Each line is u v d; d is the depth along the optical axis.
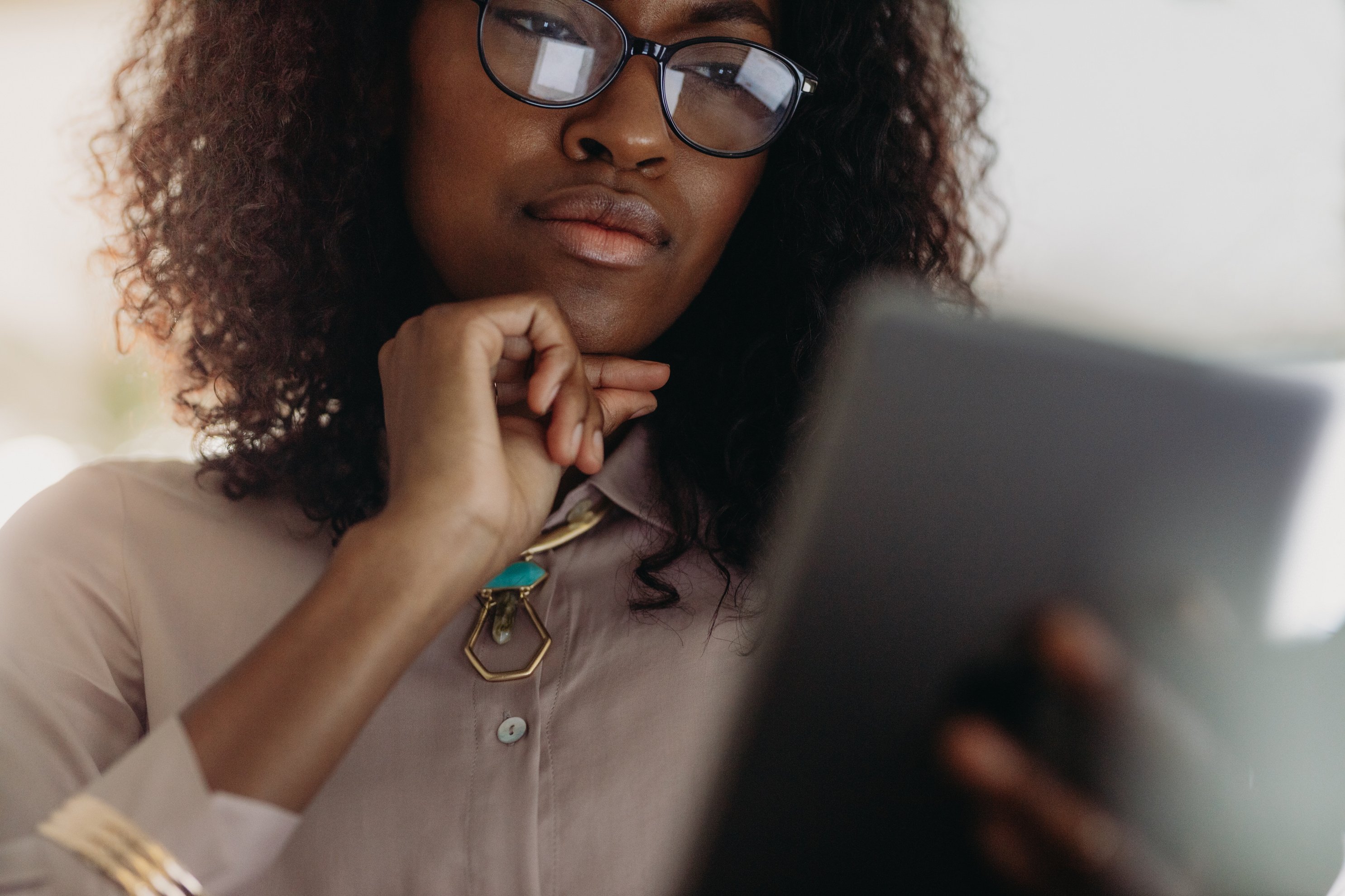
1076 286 2.97
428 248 1.04
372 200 1.13
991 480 0.49
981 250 1.43
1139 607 0.48
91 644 1.01
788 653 0.49
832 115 1.22
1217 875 0.50
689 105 0.96
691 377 1.18
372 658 0.69
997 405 0.49
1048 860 0.48
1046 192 3.04
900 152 1.26
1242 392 0.48
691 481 1.11
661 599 1.04
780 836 0.48
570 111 0.94
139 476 1.11
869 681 0.48
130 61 1.28
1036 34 3.01
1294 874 0.59
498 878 0.92
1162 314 2.91
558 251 0.97
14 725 0.92
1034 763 0.48
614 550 1.08
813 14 1.21
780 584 0.49
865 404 0.49
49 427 4.24
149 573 1.04
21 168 4.26
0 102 4.23
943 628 0.48
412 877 0.93
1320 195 2.85
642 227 0.98
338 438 1.10
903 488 0.49
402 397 0.81
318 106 1.11
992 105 1.99
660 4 0.96
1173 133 2.98
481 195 0.98
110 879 0.66
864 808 0.48
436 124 0.99
